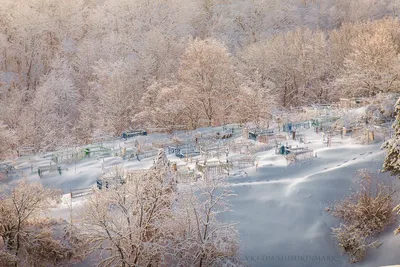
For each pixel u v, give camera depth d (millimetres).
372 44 67438
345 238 35125
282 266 34406
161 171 34062
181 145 55219
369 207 36406
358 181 39500
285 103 84312
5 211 33812
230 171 43250
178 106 66188
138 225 32281
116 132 71250
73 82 82375
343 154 44406
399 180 39406
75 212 37656
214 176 35844
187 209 32875
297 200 38531
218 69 70438
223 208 37719
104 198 32250
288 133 54594
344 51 81125
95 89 79125
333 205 38031
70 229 34594
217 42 75375
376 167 40875
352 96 69938
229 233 33031
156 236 33000
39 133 69125
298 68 81188
